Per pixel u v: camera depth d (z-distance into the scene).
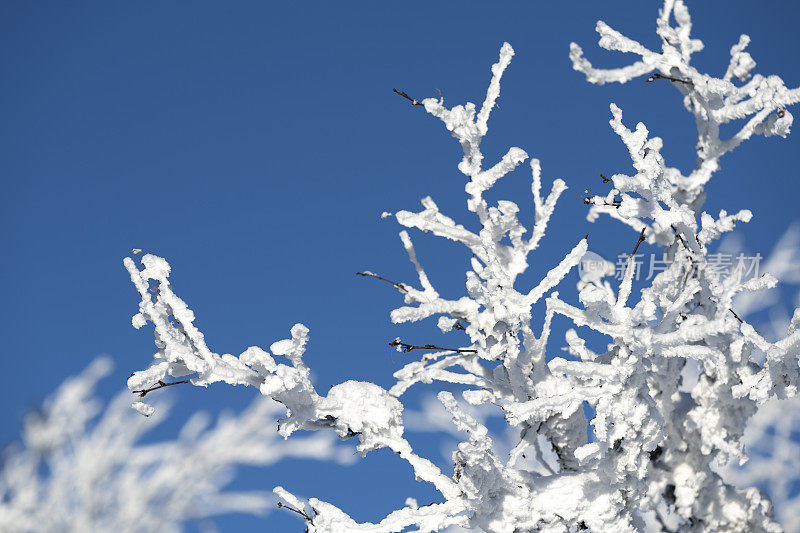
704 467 2.45
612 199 2.48
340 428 2.08
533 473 2.19
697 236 2.12
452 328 2.33
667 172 2.71
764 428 4.70
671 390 2.40
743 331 2.07
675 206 1.82
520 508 1.99
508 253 2.33
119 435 5.20
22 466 5.04
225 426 5.26
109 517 4.95
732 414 2.33
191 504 5.00
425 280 2.49
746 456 2.34
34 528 4.79
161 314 1.92
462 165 2.20
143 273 1.94
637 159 1.77
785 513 4.37
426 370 2.39
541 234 2.37
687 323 2.05
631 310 1.88
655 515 2.65
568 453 2.28
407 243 2.51
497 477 1.94
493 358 2.17
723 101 2.54
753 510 2.41
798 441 4.61
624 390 1.88
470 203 2.20
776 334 4.41
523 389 2.24
